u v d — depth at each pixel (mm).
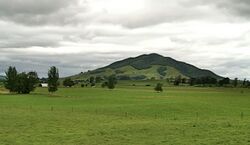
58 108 95625
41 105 105812
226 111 91188
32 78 185000
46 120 67625
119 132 52500
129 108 95125
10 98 137000
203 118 74688
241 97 168125
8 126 59281
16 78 181000
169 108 94812
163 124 61438
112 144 43719
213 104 112188
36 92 197625
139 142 44750
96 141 45500
